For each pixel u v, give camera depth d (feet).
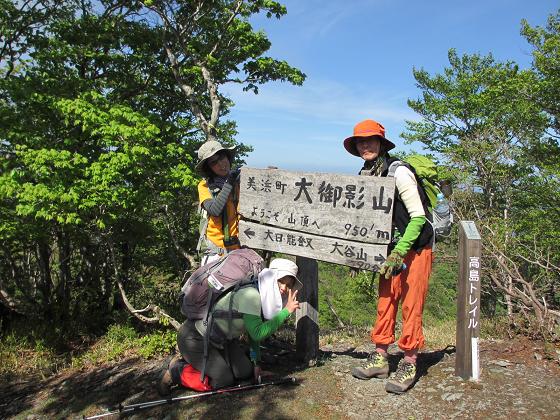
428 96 69.82
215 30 30.25
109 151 22.08
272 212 11.35
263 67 29.07
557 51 43.70
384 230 9.93
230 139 33.40
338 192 10.47
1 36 25.09
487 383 9.94
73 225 22.16
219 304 9.84
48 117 23.35
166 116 32.60
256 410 9.70
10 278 28.04
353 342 15.43
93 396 12.71
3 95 22.82
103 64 28.40
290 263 10.58
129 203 20.79
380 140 10.19
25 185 17.87
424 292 9.84
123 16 28.60
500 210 43.86
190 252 28.66
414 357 10.03
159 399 10.97
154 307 20.25
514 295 16.16
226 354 10.30
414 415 9.14
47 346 21.49
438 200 10.23
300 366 11.87
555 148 48.42
